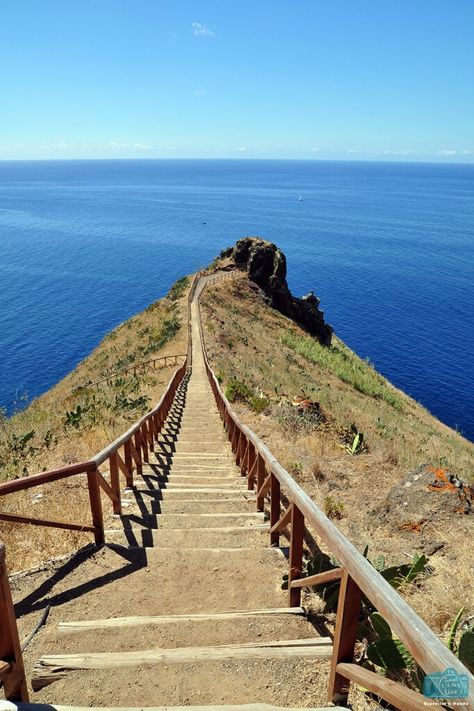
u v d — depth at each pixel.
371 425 17.38
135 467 8.66
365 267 110.19
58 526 4.86
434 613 3.87
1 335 70.00
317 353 39.53
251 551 5.12
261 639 3.71
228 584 4.55
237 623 3.89
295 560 4.09
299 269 108.00
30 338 68.94
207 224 194.50
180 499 7.18
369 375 40.59
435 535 5.49
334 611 4.07
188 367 27.78
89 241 157.75
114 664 3.38
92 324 76.25
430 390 48.66
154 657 3.41
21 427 14.43
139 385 20.17
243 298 48.25
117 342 38.28
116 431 11.09
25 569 4.85
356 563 2.57
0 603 2.74
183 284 50.00
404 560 5.10
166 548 5.21
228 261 56.09
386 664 3.08
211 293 46.56
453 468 12.19
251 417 12.68
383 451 9.79
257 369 26.52
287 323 46.69
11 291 96.19
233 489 7.71
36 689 3.24
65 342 67.50
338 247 136.12
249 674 3.28
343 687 2.88
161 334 35.12
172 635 3.76
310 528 6.01
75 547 5.29
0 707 2.66
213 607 4.21
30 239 161.62
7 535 5.51
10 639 2.80
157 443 11.97
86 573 4.71
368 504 6.82
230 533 5.70
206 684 3.21
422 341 63.97
